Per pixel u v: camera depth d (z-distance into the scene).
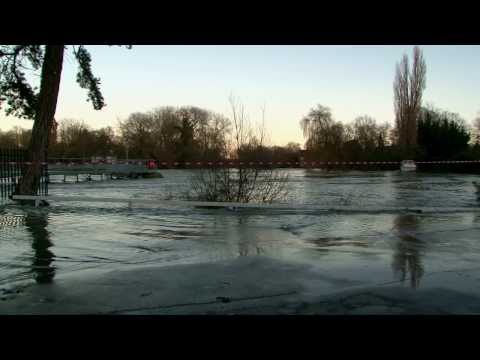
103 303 4.27
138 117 83.44
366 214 10.99
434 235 8.00
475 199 17.73
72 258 6.18
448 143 54.22
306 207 11.73
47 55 13.77
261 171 13.58
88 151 75.56
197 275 5.24
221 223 9.48
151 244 7.17
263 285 4.84
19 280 5.05
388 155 60.19
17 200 13.40
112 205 12.90
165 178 40.41
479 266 5.71
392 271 5.45
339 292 4.60
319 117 71.50
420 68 56.81
